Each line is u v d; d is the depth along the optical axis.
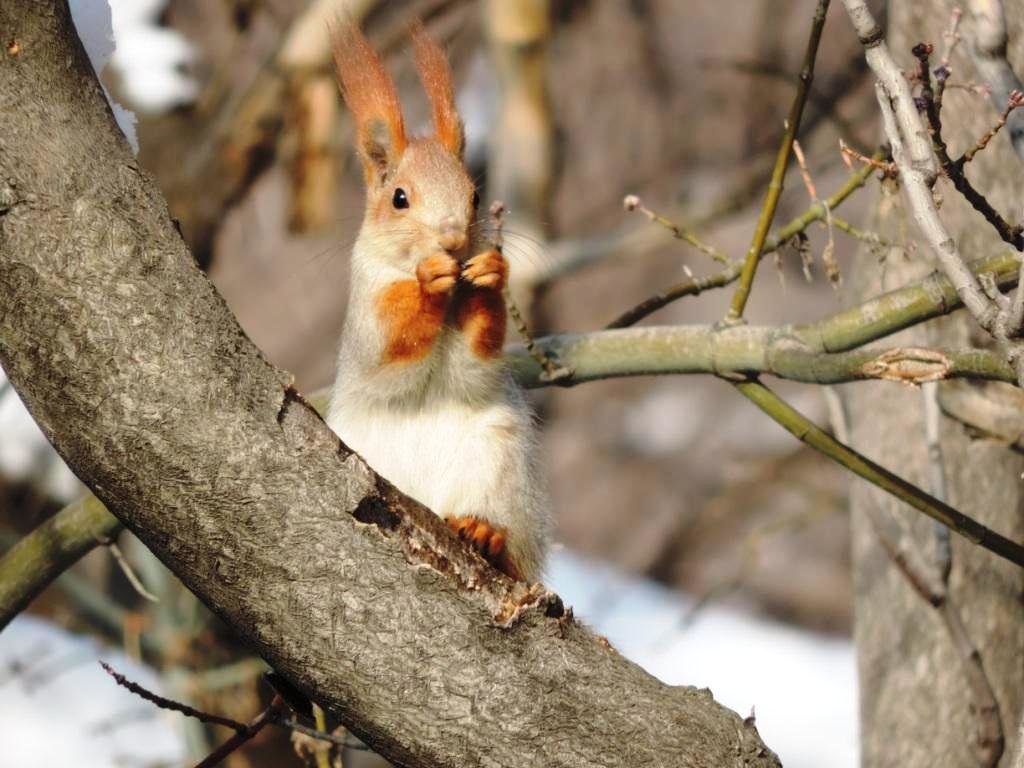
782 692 19.42
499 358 8.33
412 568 6.03
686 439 23.89
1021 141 7.11
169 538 5.92
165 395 5.81
